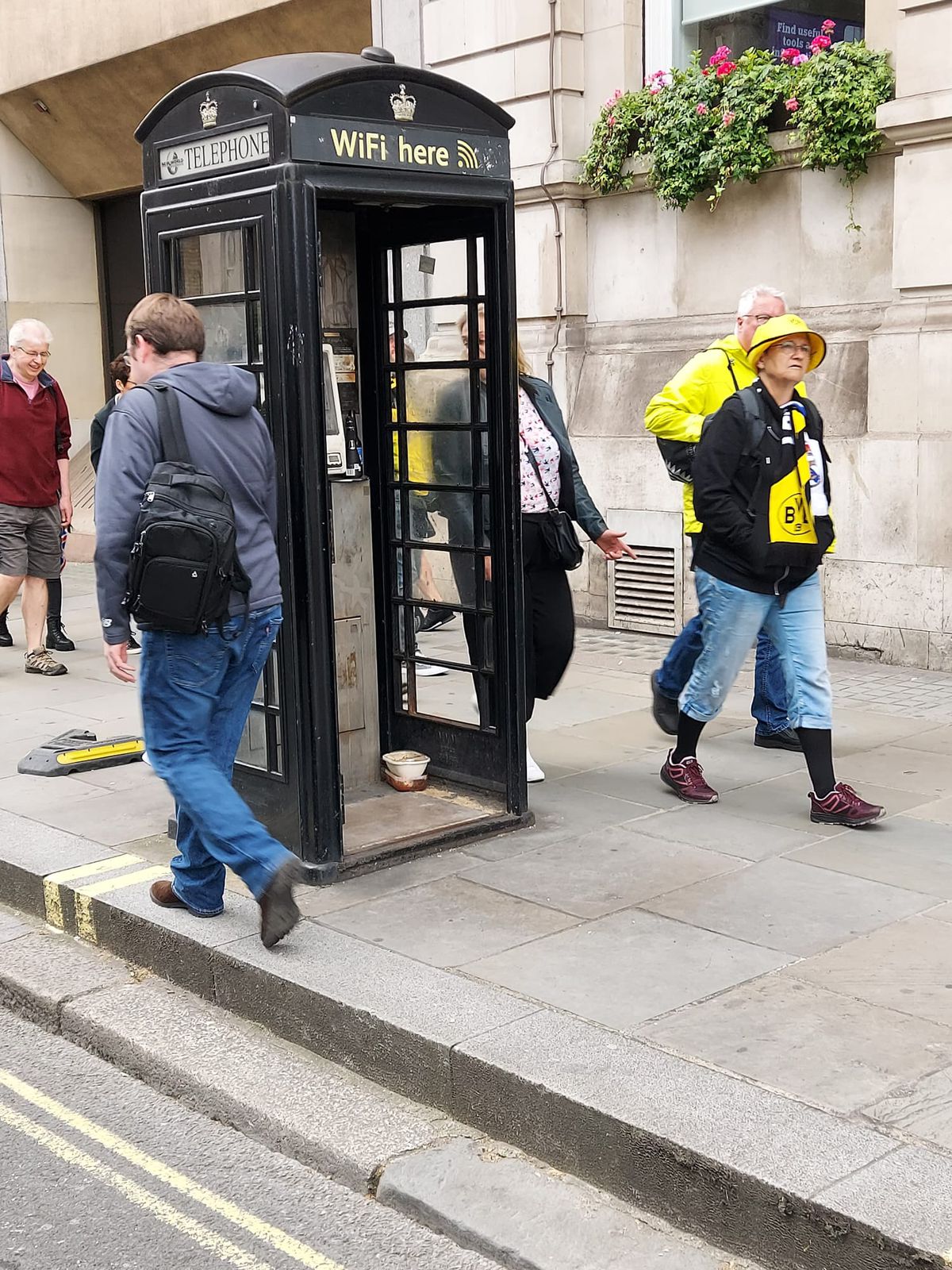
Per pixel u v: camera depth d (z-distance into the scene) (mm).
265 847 3857
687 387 5254
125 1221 3045
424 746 5430
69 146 13781
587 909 4223
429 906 4281
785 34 8039
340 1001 3617
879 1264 2566
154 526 3730
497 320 4727
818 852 4676
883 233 7379
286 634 4414
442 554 5234
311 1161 3266
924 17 6895
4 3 13609
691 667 5633
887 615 7469
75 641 9086
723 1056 3248
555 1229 2896
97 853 4906
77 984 4188
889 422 7336
